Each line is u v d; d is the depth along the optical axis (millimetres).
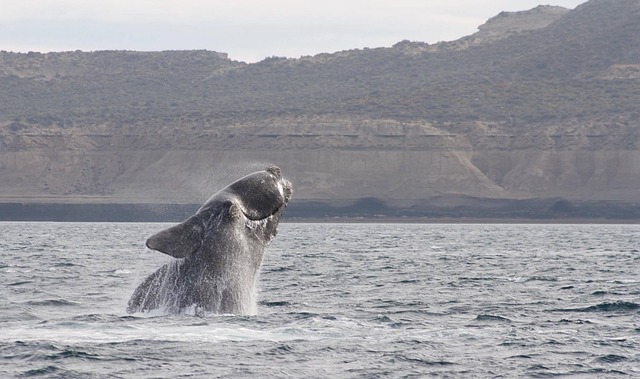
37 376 61594
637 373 65875
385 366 65750
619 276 156875
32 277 139000
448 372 64938
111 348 67562
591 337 79250
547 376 64688
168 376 61469
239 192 67688
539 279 147875
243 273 68125
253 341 69750
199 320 69250
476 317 91625
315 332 76062
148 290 72500
